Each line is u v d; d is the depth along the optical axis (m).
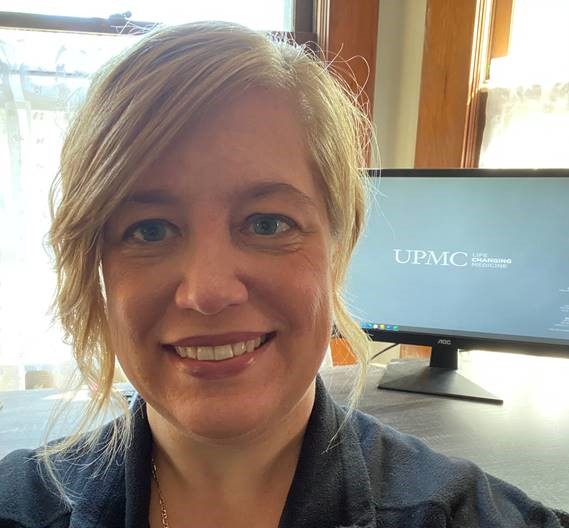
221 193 0.38
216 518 0.46
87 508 0.46
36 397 0.86
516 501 0.46
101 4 1.33
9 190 1.36
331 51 1.39
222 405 0.39
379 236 0.96
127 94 0.37
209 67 0.37
